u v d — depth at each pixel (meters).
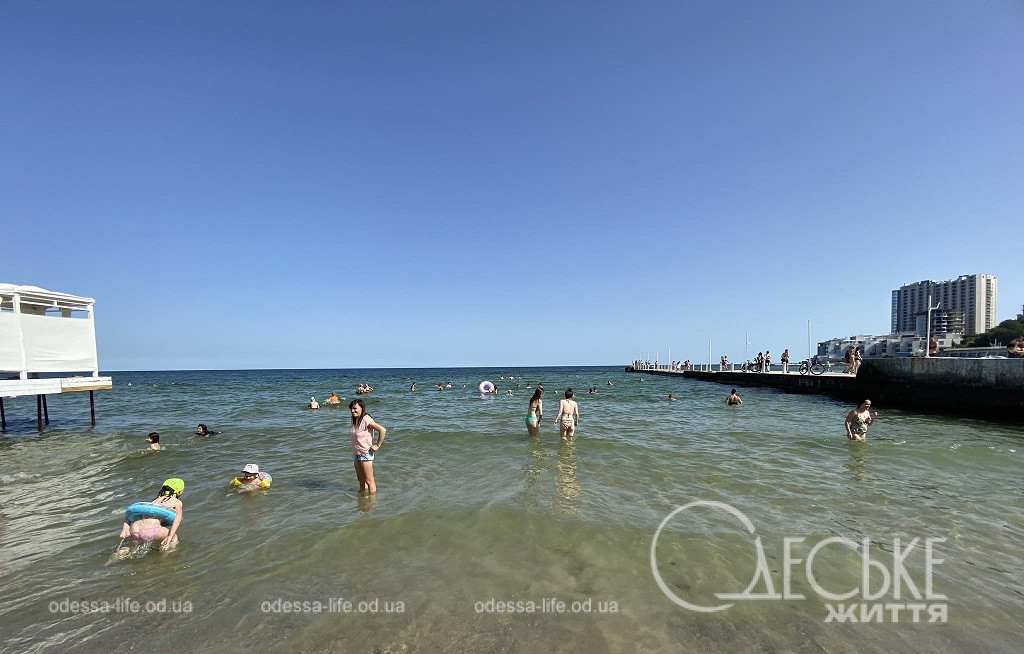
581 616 4.13
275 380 75.06
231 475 9.40
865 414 12.67
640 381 55.28
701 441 12.71
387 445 12.30
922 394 19.52
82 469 10.13
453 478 8.87
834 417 18.44
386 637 3.85
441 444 12.40
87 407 25.69
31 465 10.56
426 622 4.06
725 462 10.06
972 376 17.30
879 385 22.19
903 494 7.65
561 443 12.48
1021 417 15.63
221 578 4.93
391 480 8.78
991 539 5.81
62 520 6.87
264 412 22.14
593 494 7.71
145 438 14.16
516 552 5.46
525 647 3.70
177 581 4.88
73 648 3.78
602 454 10.99
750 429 15.08
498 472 9.28
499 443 12.52
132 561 5.37
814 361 38.25
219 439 13.84
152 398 32.84
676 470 9.34
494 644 3.74
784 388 33.53
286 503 7.42
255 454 11.55
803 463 9.94
